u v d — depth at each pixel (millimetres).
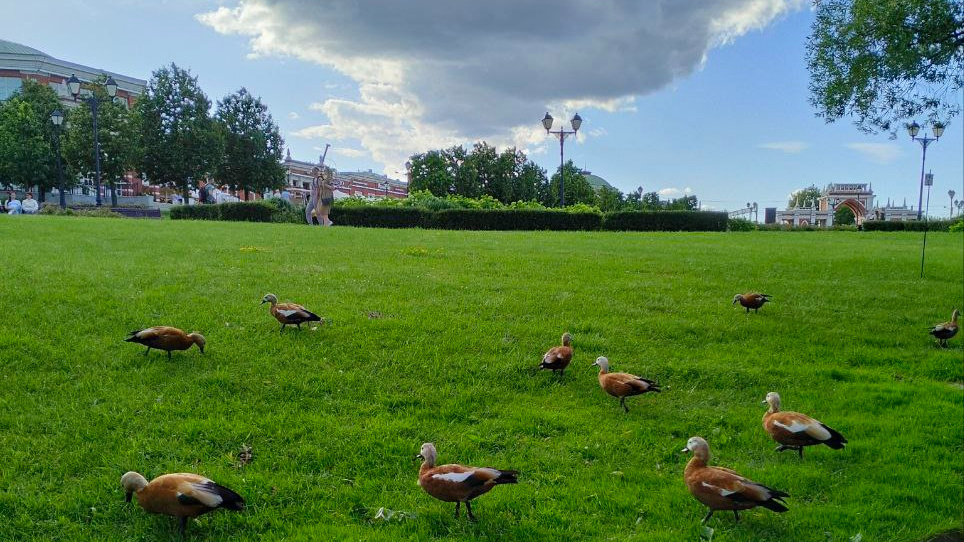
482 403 7684
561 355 8156
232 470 5898
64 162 58219
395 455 6309
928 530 5348
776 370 9164
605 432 7055
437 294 12297
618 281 14391
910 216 93125
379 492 5738
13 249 14398
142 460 5957
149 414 6770
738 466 6402
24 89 60281
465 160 75250
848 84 14555
